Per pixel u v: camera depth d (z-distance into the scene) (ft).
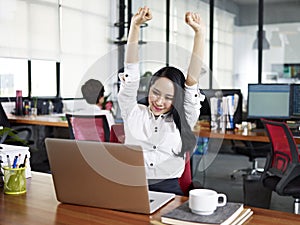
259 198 12.41
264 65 22.58
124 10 24.13
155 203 4.53
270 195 12.30
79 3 21.34
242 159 19.66
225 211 4.09
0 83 17.80
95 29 22.38
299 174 9.29
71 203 4.59
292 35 21.95
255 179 13.69
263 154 15.20
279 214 4.27
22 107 17.39
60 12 20.27
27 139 15.65
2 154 5.41
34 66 19.57
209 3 23.17
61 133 16.58
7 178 5.00
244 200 12.47
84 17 21.71
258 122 13.58
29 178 5.78
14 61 18.51
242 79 22.95
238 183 15.10
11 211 4.37
